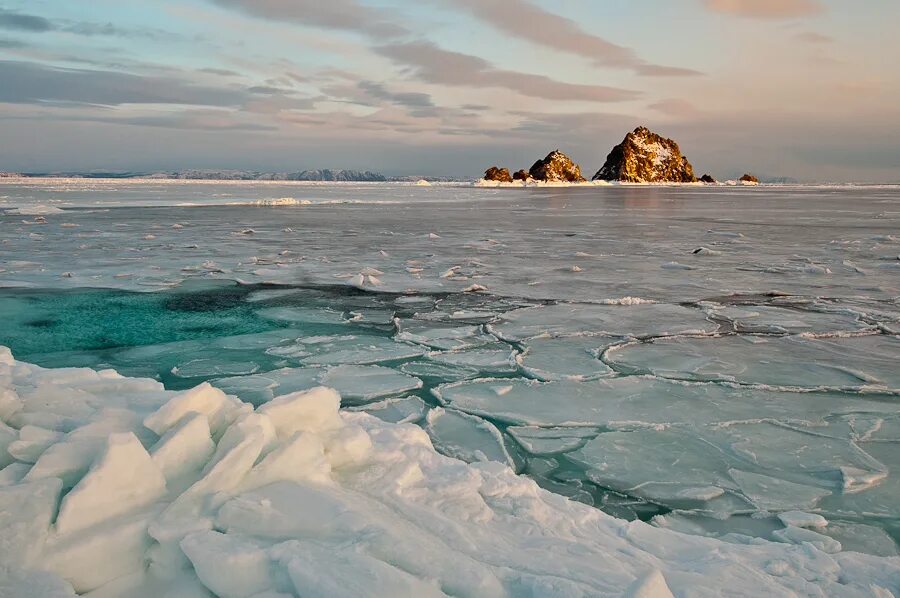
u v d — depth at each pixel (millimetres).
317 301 9977
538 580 2176
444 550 2334
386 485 2936
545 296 10398
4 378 3523
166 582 2227
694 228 22156
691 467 4449
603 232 20719
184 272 12305
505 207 35594
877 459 4555
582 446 4801
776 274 12445
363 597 1937
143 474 2496
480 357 7070
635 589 1976
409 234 19812
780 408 5543
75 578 2148
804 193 64125
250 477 2637
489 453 4668
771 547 3039
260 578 2131
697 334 8031
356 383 6172
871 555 3062
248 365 6750
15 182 82500
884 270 12859
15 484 2420
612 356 7113
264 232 20078
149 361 6867
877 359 6973
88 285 10906
